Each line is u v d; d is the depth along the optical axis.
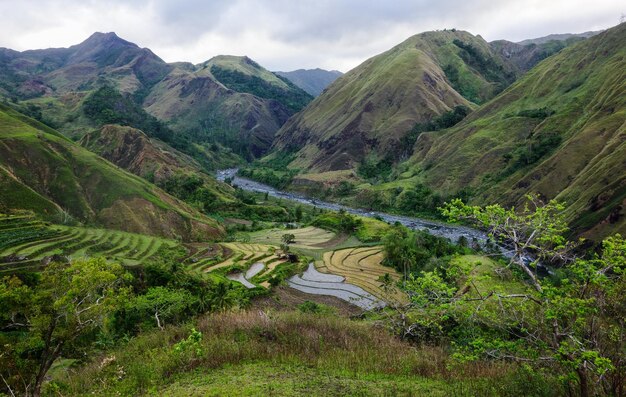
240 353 20.00
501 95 191.88
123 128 179.88
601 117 119.06
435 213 136.75
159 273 62.38
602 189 84.00
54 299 29.42
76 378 21.16
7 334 36.31
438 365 18.70
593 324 11.96
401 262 79.44
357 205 161.25
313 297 66.69
